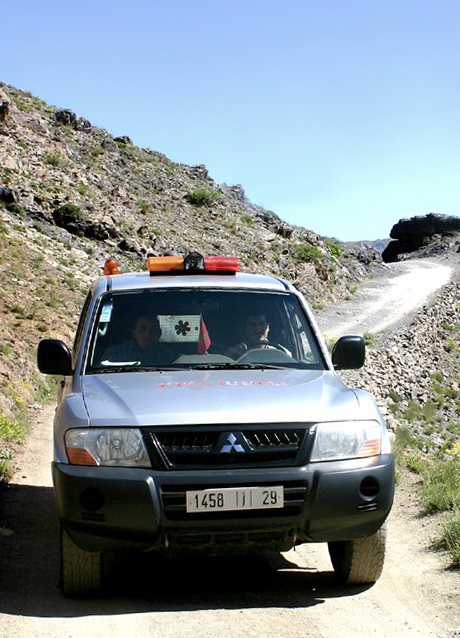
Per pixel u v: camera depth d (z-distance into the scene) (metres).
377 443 5.24
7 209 65.00
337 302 98.06
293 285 6.82
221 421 4.94
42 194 71.19
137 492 4.81
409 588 5.83
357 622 5.02
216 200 116.19
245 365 5.93
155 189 110.69
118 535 4.90
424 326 80.44
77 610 5.19
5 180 71.25
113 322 6.15
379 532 5.48
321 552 6.77
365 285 119.50
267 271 92.06
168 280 6.59
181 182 121.06
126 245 69.06
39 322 35.44
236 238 100.62
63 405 5.38
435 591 5.72
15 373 19.70
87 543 4.96
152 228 85.00
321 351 6.21
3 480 9.14
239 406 5.08
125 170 112.12
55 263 53.81
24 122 96.25
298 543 5.23
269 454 4.95
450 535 6.86
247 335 6.20
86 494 4.92
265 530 4.94
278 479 4.89
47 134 97.75
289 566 6.32
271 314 6.36
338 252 132.25
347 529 5.11
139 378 5.62
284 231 114.56
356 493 5.04
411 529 7.68
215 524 4.86
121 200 89.88
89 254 63.19
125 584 5.79
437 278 131.88
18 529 7.37
